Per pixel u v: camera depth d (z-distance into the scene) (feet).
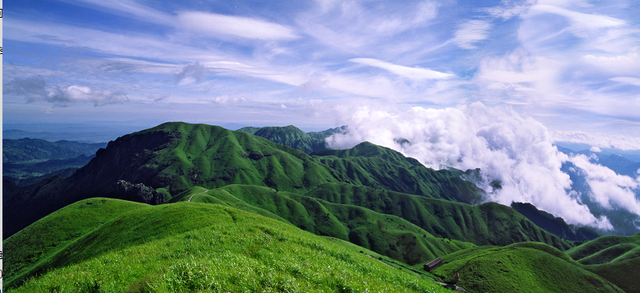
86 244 226.58
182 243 82.23
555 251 640.58
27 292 49.42
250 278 49.21
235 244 79.10
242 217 158.61
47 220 425.28
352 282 56.44
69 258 219.20
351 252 95.04
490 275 418.92
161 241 88.84
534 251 482.69
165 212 187.32
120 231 199.82
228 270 51.31
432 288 72.54
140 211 236.02
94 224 422.00
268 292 46.19
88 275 53.42
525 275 422.82
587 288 415.44
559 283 421.59
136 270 56.44
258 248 76.59
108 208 462.19
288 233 99.86
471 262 458.50
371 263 84.99
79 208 455.63
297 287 48.78
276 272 54.39
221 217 157.69
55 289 49.93
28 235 398.01
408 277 78.13
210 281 46.47
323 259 72.33
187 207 189.78
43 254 370.73
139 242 144.46
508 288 393.50
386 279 69.15
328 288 52.37
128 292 46.57
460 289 373.40
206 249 73.77
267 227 103.04
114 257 67.62
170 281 46.37
